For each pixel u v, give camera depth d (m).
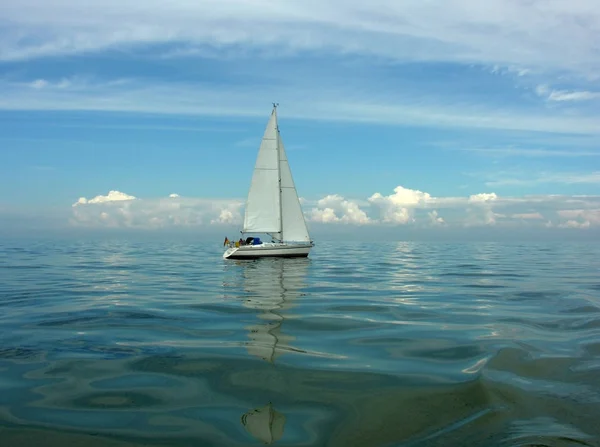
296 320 13.53
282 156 37.19
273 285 21.77
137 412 6.91
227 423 6.56
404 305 16.14
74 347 10.40
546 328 12.31
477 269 30.39
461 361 9.33
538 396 7.38
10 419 6.65
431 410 6.96
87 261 36.12
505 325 12.76
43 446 5.86
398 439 6.09
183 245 71.00
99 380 8.26
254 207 37.06
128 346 10.50
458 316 14.12
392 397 7.46
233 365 9.09
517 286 21.33
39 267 30.45
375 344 10.76
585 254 48.25
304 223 37.91
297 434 6.23
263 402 7.31
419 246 71.44
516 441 5.94
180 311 14.89
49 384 8.05
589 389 7.66
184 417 6.75
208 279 24.25
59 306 15.68
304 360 9.45
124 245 69.06
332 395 7.57
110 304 16.16
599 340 10.87
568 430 6.24
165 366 9.04
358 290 20.02
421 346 10.56
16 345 10.56
